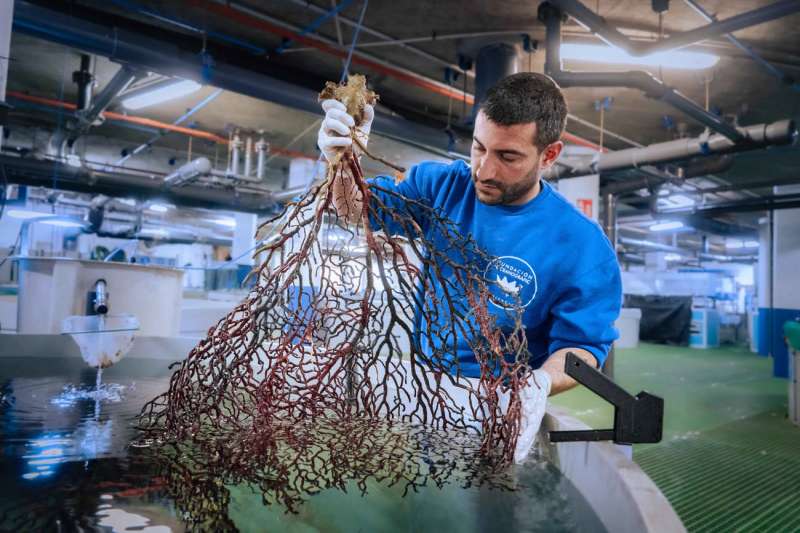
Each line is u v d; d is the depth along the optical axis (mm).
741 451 2715
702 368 5938
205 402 835
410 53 3627
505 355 1006
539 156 929
